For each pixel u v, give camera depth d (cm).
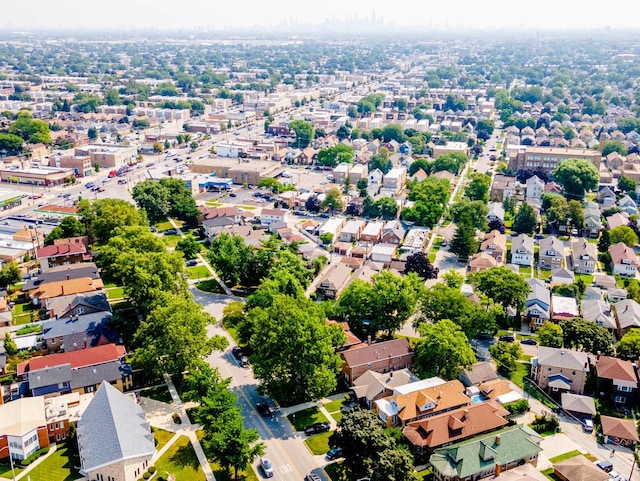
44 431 11756
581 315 17062
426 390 12794
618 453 12025
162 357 13675
